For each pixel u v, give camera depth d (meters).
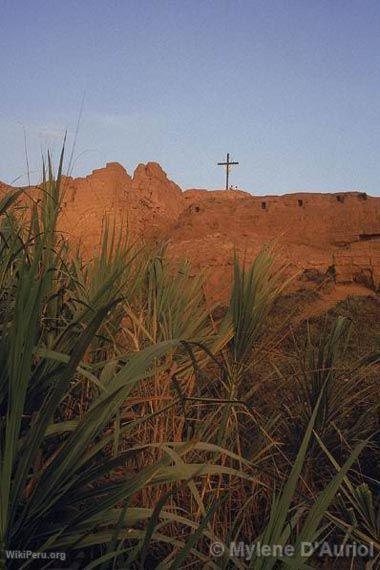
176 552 3.24
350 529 3.58
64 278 4.21
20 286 2.67
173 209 99.31
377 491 4.91
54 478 2.76
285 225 64.69
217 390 4.61
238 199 67.88
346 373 5.48
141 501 3.76
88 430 2.82
